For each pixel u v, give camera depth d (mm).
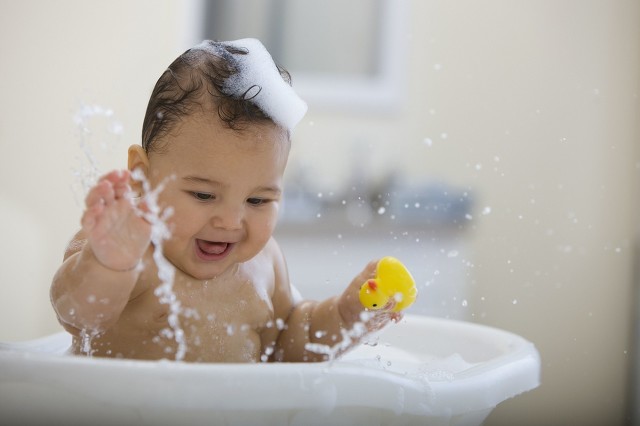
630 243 2713
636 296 2650
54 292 864
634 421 2340
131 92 2564
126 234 831
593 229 2730
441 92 2809
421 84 2811
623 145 2746
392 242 2420
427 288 2436
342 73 2873
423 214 2473
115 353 958
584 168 2752
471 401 827
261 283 1082
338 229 2391
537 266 2717
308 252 2369
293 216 2396
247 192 966
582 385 2514
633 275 2691
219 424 693
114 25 2574
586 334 2672
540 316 2686
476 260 2680
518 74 2787
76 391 668
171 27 2598
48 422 690
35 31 2539
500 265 2695
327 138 2803
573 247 2721
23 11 2531
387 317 1056
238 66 997
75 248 977
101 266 829
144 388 666
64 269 859
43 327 2477
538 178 2754
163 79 1015
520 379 917
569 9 2770
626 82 2754
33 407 686
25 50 2531
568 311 2680
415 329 1201
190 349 981
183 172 954
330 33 2877
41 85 2529
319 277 2361
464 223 2514
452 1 2809
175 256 976
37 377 670
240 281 1051
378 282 1000
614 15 2756
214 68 991
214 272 990
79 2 2559
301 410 713
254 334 1060
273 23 2883
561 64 2771
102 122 2518
